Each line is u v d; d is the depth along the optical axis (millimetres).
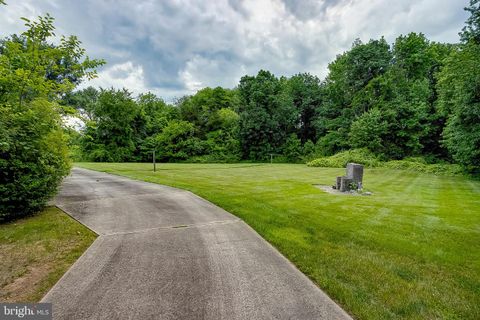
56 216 5223
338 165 25500
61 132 6129
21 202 5020
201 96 44188
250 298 2525
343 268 3260
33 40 6012
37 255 3408
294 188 10000
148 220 5172
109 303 2369
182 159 37312
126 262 3260
